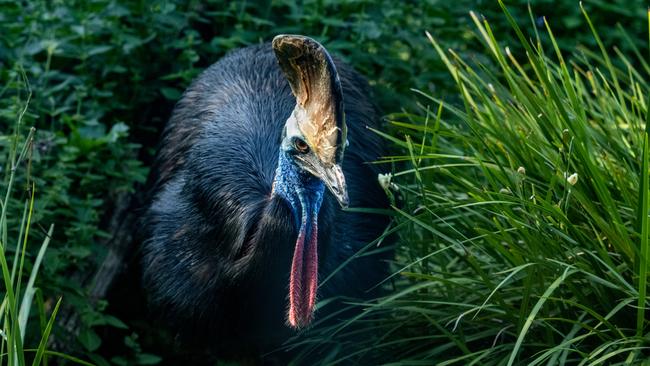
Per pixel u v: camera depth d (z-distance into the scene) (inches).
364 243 224.5
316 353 222.2
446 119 289.7
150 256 227.0
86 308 237.0
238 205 205.5
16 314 167.2
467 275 216.1
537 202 203.2
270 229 194.2
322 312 216.8
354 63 290.8
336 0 299.6
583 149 190.4
